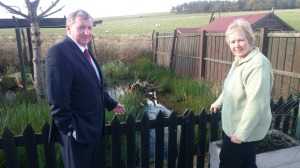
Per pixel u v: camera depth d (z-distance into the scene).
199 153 3.35
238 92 2.29
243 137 2.20
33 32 5.34
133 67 12.07
